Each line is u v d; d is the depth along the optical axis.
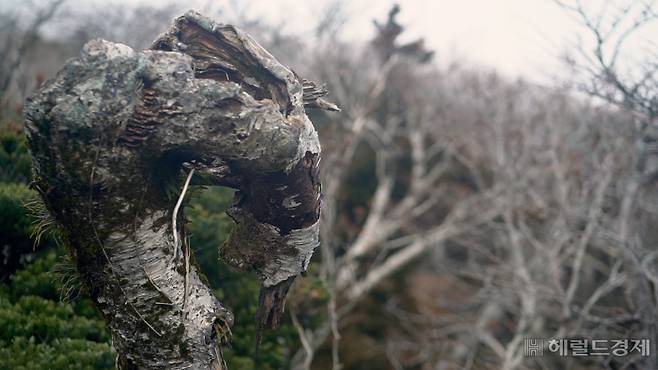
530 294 8.24
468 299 11.26
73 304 5.02
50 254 5.63
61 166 2.30
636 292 6.20
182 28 2.49
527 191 10.41
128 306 2.57
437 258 11.96
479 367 10.05
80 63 2.22
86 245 2.48
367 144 15.55
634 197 7.06
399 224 12.84
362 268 13.46
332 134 12.47
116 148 2.31
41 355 4.46
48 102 2.21
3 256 5.75
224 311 2.84
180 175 2.67
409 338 12.29
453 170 13.87
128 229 2.46
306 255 2.83
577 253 8.05
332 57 14.30
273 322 3.00
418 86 14.99
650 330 5.78
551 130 9.81
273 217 2.68
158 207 2.51
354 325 12.28
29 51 12.56
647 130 6.72
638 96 6.25
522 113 11.32
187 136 2.34
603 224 7.45
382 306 12.96
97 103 2.22
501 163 10.31
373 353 11.73
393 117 14.55
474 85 12.51
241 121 2.35
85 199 2.37
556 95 9.41
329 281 9.68
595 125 8.55
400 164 15.23
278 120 2.40
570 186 9.75
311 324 7.98
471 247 11.03
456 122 12.86
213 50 2.48
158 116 2.30
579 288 8.98
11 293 5.38
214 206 7.28
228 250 2.89
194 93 2.31
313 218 2.74
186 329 2.65
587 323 7.85
